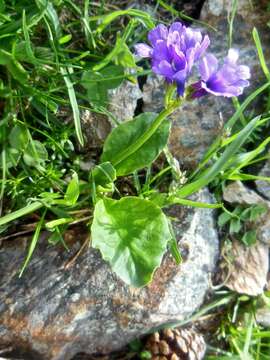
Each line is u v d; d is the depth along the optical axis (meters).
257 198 0.18
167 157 0.16
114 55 0.15
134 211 0.15
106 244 0.14
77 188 0.14
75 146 0.16
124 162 0.15
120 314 0.16
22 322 0.15
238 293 0.18
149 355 0.17
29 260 0.16
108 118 0.16
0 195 0.14
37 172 0.15
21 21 0.14
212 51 0.18
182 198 0.16
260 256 0.18
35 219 0.16
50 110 0.15
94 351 0.17
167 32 0.13
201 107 0.17
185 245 0.17
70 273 0.16
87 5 0.16
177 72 0.12
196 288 0.17
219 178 0.17
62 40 0.15
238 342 0.18
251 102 0.18
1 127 0.14
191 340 0.17
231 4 0.18
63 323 0.16
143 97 0.17
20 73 0.14
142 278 0.14
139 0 0.18
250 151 0.18
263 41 0.18
